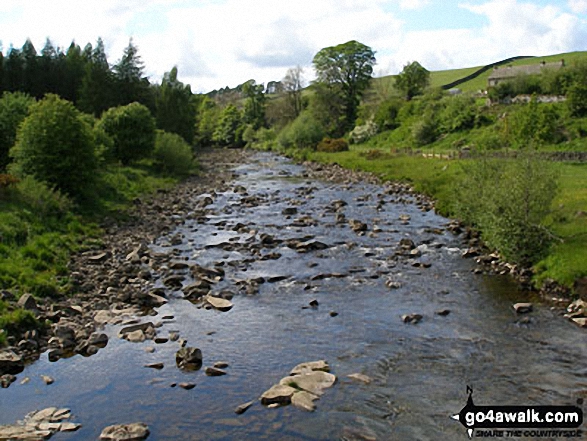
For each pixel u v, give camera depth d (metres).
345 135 125.88
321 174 70.31
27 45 103.12
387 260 27.80
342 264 27.28
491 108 93.12
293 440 12.46
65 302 21.23
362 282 24.38
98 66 98.94
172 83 111.38
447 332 18.56
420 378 15.33
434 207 42.03
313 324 19.48
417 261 27.48
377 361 16.44
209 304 21.45
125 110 60.50
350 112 136.88
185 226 37.44
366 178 62.78
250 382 15.22
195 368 16.06
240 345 17.70
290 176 69.75
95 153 39.91
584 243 24.80
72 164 37.44
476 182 32.44
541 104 81.50
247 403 14.01
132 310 20.75
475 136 85.62
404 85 128.38
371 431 12.79
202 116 164.88
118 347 17.52
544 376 15.32
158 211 42.94
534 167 25.20
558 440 12.34
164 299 21.94
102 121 59.88
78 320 19.64
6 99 46.88
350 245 31.02
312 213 41.72
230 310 20.98
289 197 50.53
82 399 14.33
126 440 12.34
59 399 14.32
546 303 21.19
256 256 29.05
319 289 23.52
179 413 13.63
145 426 12.91
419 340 17.95
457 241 31.56
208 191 55.31
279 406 13.90
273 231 35.25
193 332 18.81
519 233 24.56
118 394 14.58
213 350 17.31
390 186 54.94
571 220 29.19
